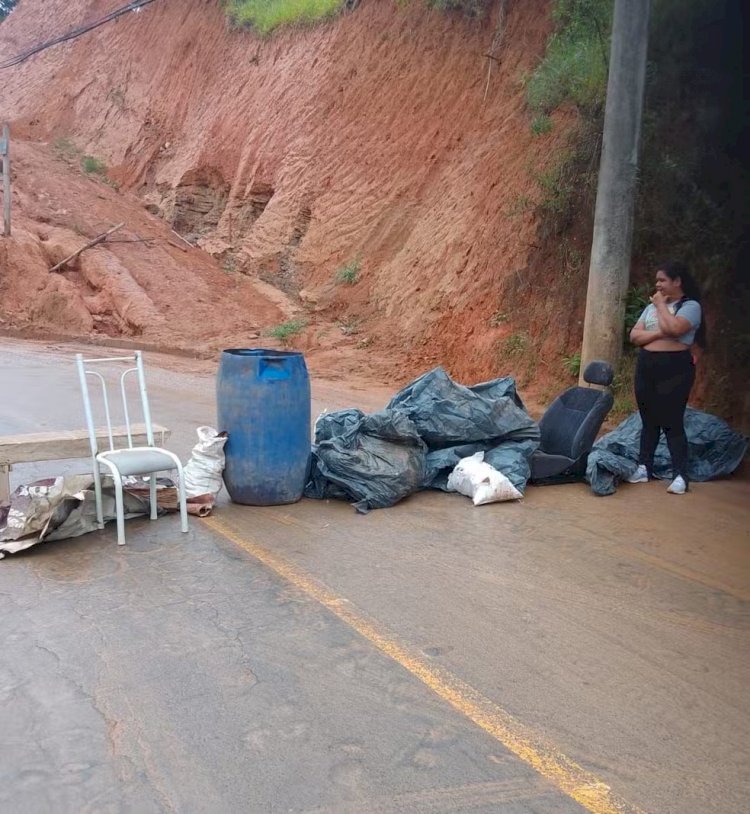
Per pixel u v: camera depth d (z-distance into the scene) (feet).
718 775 10.24
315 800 9.61
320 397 40.55
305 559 17.44
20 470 24.70
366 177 69.36
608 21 41.27
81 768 10.14
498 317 44.60
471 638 13.80
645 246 35.35
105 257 72.08
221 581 16.14
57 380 43.68
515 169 51.19
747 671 12.88
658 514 21.20
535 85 49.78
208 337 62.39
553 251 42.68
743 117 34.83
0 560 17.21
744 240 32.42
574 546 18.57
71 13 125.39
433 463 23.00
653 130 36.58
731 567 17.40
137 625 14.12
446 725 11.19
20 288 70.03
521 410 24.34
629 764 10.43
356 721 11.26
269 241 75.46
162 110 100.07
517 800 9.67
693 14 37.78
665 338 22.63
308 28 84.84
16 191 80.18
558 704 11.80
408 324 54.24
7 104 122.83
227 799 9.61
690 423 25.71
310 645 13.44
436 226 57.93
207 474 20.62
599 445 26.09
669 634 14.11
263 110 84.64
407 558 17.60
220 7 98.94
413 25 71.56
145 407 20.48
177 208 87.86
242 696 11.84
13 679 12.23
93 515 19.19
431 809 9.48
